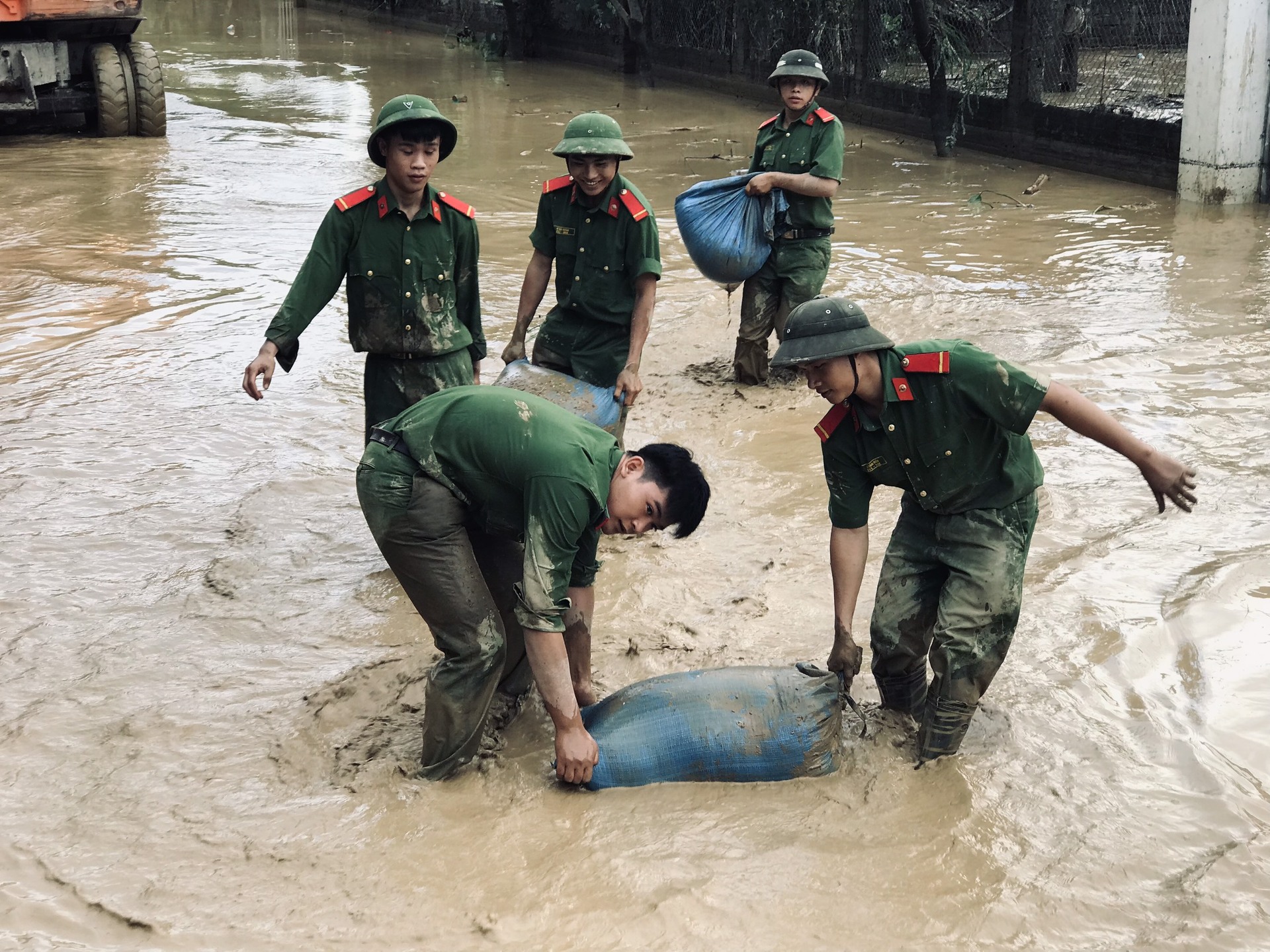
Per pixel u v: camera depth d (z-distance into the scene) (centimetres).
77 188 1170
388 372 488
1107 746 365
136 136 1433
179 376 696
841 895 308
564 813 341
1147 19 1237
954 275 898
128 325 791
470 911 303
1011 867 316
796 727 351
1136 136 1212
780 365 338
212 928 298
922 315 796
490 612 349
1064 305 813
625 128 1526
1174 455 566
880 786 350
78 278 891
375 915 302
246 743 375
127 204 1116
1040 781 351
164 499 542
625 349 545
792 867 318
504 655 353
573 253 538
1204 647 414
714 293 877
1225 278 869
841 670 373
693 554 496
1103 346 720
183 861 322
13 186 1170
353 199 467
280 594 467
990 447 347
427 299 476
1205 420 604
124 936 296
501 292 864
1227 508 513
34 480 555
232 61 2133
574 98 1773
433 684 350
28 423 623
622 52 2031
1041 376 336
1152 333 743
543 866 319
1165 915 299
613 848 325
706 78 1848
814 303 344
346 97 1756
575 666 380
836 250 975
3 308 822
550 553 328
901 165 1323
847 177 1270
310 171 1262
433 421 344
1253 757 358
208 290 868
